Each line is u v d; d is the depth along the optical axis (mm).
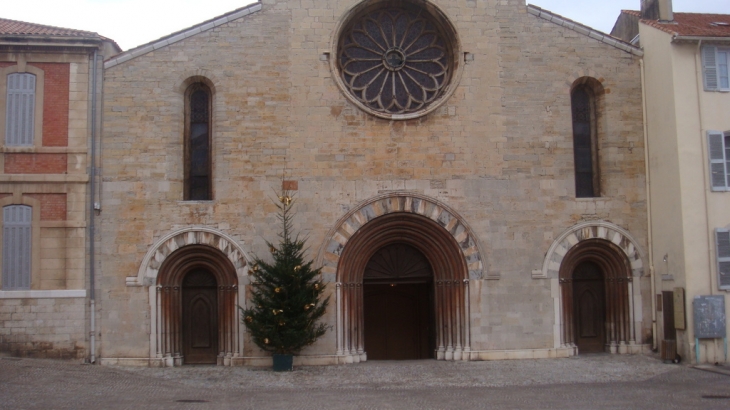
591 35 28641
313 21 27578
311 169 26969
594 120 28953
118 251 26047
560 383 22984
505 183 27625
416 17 28719
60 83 26484
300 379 23781
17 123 26188
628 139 28453
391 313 30219
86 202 26109
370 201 27016
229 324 26453
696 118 26938
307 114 27125
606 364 26000
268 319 24891
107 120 26469
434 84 28469
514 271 27359
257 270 25312
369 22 28672
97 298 25859
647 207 28281
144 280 25984
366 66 28500
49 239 25859
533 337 27234
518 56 28188
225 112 26906
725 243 26531
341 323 26594
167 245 26234
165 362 25891
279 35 27375
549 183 27812
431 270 28312
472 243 27266
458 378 23797
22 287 25672
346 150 27156
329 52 27422
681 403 19703
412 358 29891
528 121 27969
